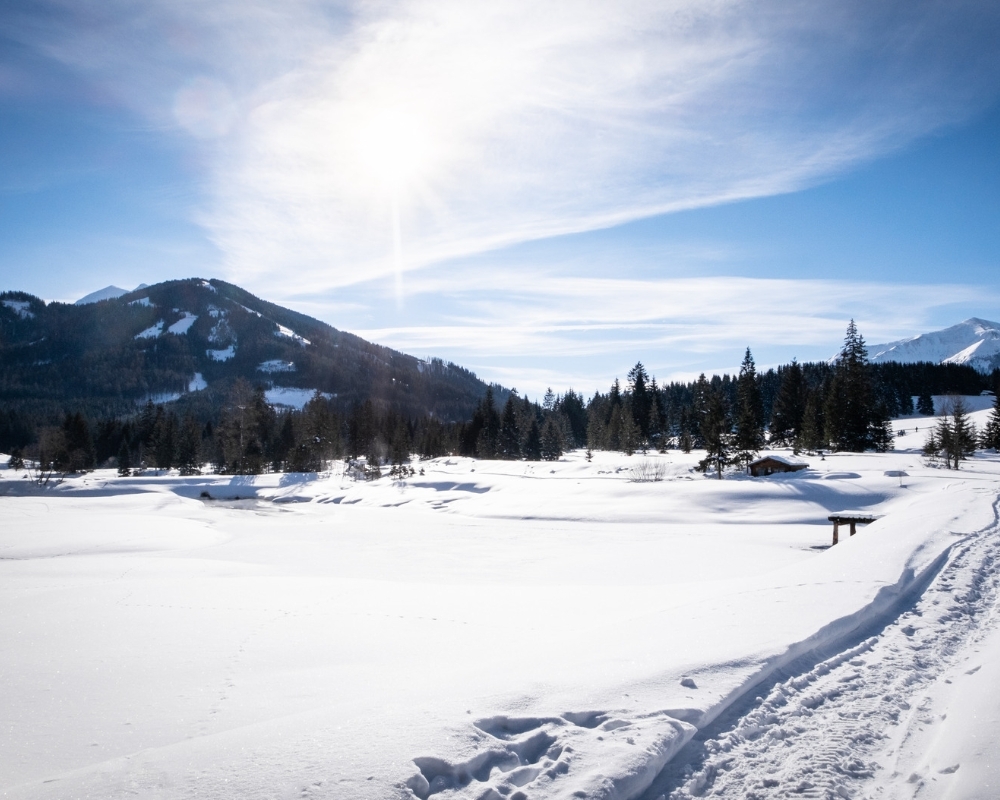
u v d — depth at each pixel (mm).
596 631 6469
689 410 80188
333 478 64312
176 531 26016
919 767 3646
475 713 3869
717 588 9352
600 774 3178
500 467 62969
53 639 7664
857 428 60688
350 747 3408
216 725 4848
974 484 30844
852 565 9398
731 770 3578
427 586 12844
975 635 6344
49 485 60156
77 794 3102
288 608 9961
